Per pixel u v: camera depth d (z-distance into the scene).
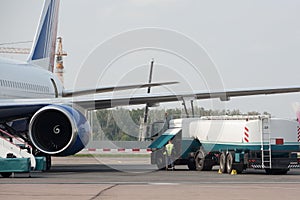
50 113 71.50
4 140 65.75
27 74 86.62
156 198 42.41
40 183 54.31
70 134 70.62
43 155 76.31
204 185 52.72
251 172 76.06
